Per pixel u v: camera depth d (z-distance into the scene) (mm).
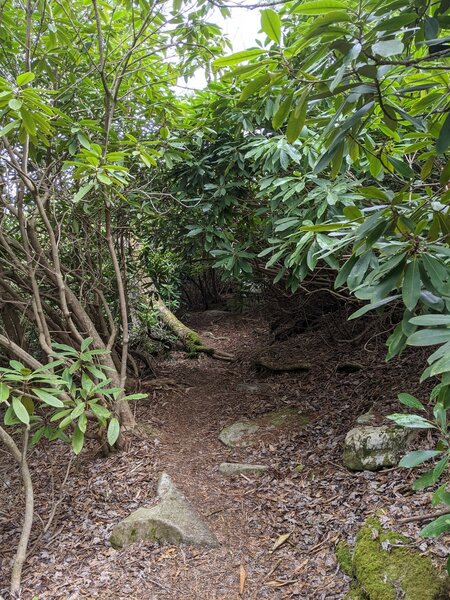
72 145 3463
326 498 2781
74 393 2705
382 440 2881
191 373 5934
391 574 1902
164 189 4668
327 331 5566
